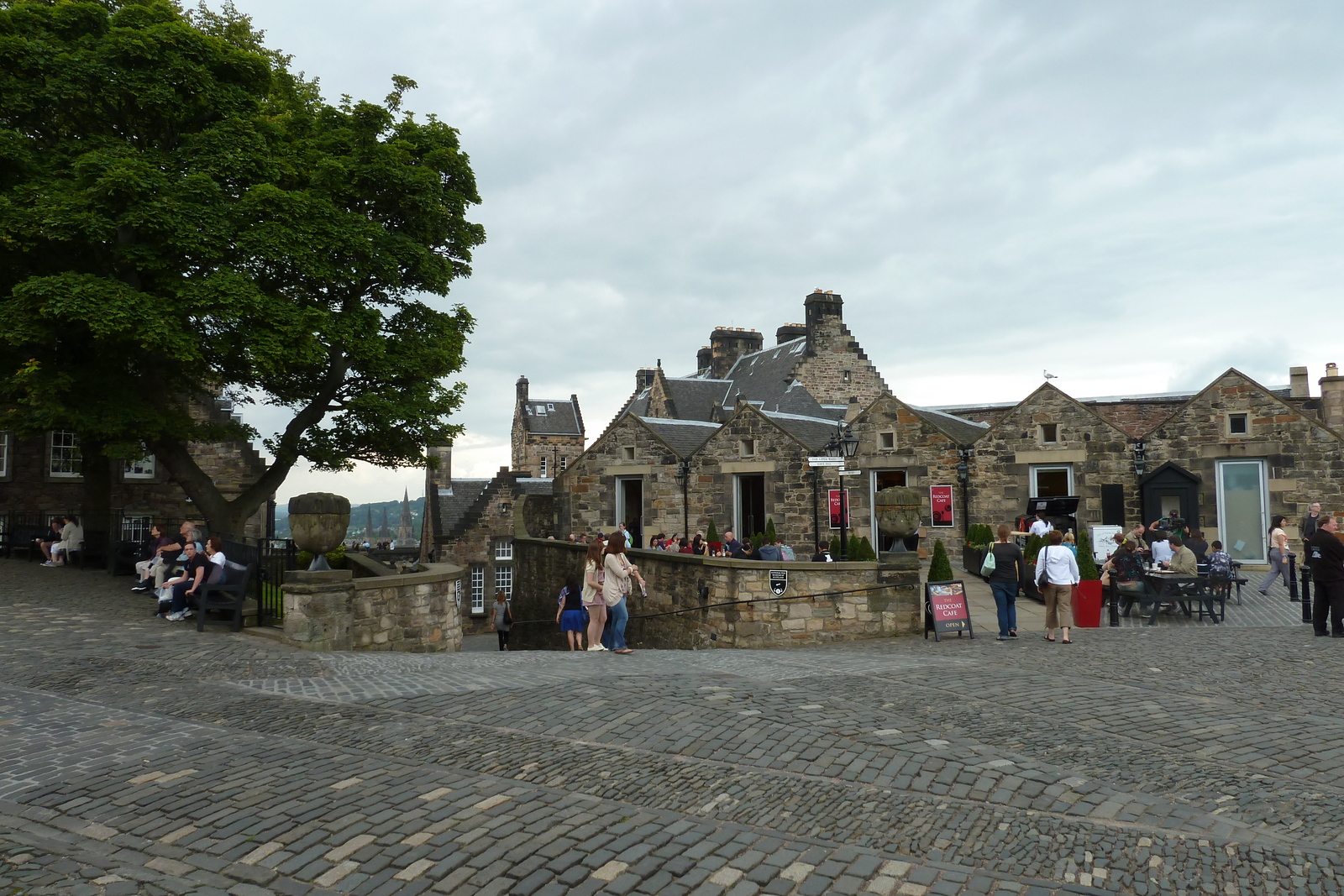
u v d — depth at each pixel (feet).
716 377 189.67
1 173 59.36
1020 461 80.02
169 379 69.36
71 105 59.82
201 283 58.54
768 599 52.42
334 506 44.96
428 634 52.37
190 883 16.53
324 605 43.60
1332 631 43.55
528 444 220.84
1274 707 28.35
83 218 54.60
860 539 70.79
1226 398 75.61
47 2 66.69
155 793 20.84
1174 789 20.49
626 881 16.31
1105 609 58.95
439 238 72.69
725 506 89.35
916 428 83.61
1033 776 21.11
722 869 16.79
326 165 64.18
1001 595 47.29
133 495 102.53
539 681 32.22
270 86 69.41
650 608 63.67
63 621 48.49
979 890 15.94
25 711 28.30
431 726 26.16
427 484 180.55
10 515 94.32
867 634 52.95
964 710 27.73
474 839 18.10
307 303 65.72
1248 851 17.12
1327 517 43.93
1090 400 116.98
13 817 19.58
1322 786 20.74
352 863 17.19
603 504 94.84
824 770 21.93
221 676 34.42
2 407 69.56
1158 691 30.86
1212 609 52.90
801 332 175.63
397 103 72.69
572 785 21.13
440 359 71.26
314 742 24.76
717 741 24.20
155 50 59.67
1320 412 106.42
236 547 51.16
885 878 16.46
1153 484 76.64
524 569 90.68
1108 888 15.98
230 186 62.18
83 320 54.19
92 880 16.56
